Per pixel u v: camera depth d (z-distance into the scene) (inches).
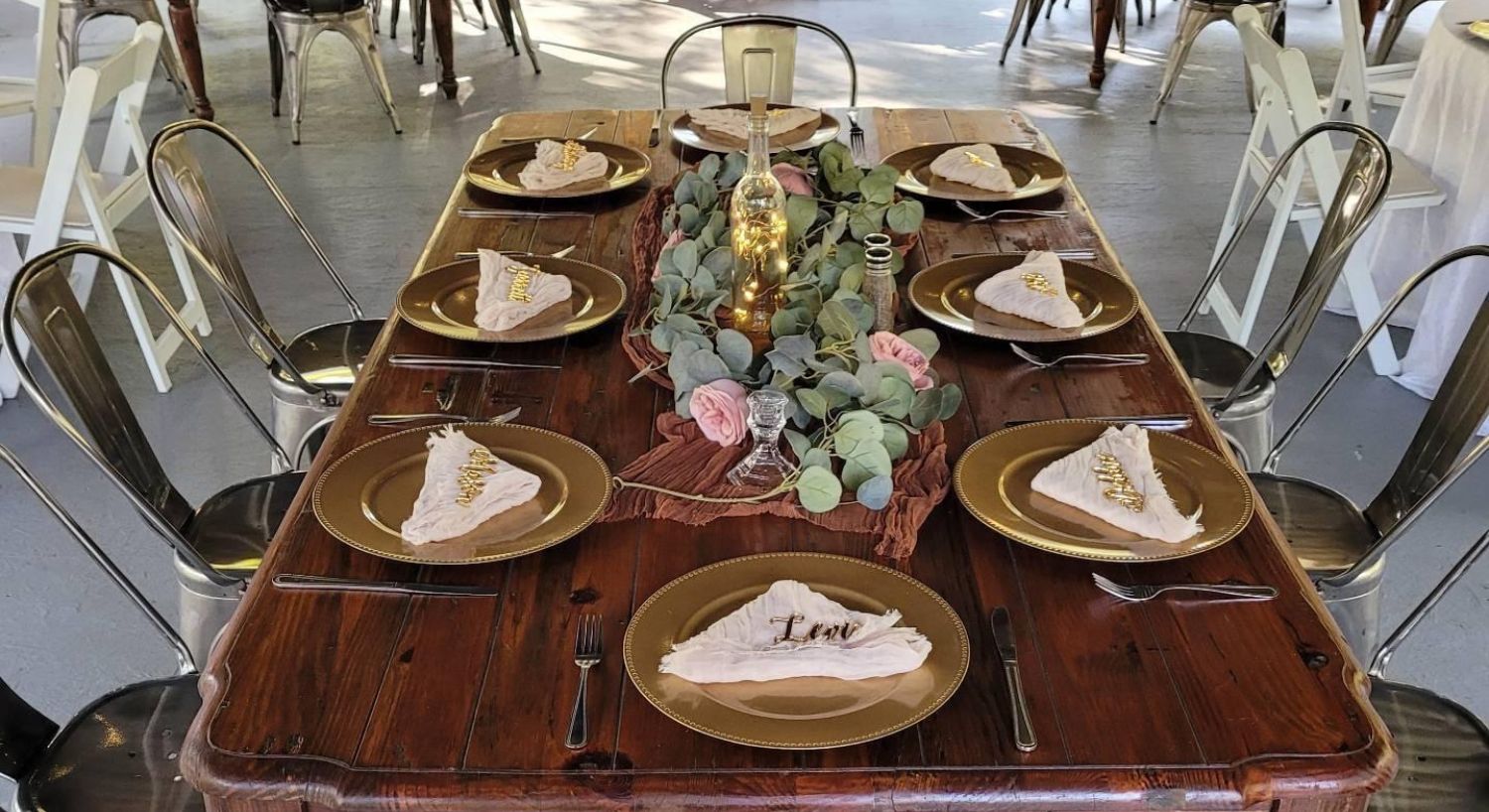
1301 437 119.6
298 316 143.4
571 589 50.9
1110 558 51.2
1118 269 82.6
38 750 60.1
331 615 49.5
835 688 44.8
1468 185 121.5
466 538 53.1
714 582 50.1
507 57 247.1
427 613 49.6
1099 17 217.8
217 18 276.1
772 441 57.3
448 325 73.3
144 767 58.6
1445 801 56.2
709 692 44.6
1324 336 137.7
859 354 57.1
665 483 57.5
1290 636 48.1
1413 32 257.6
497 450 59.9
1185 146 195.5
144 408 125.2
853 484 53.9
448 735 43.4
